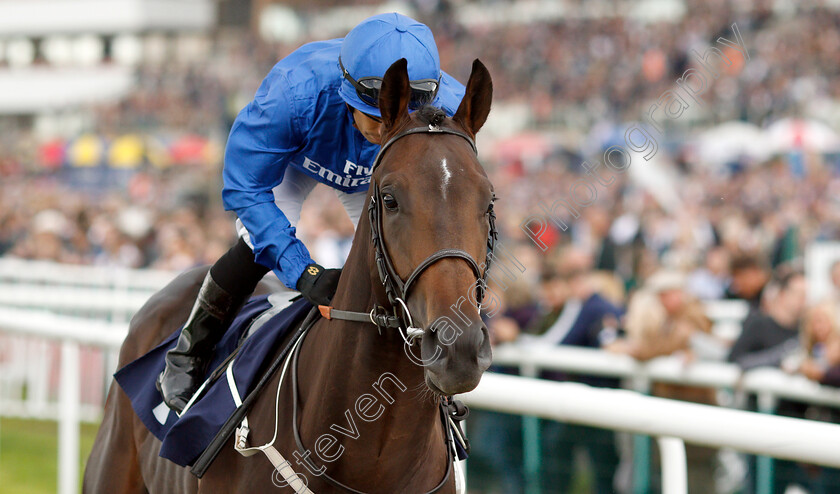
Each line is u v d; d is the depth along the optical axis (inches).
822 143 800.3
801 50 1344.7
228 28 2361.0
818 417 230.8
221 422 134.4
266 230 135.0
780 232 553.6
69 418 271.0
